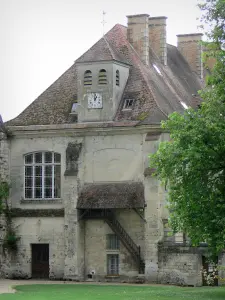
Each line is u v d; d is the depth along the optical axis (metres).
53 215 67.06
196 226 47.97
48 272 67.25
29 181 68.31
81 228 66.00
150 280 62.53
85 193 65.62
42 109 69.44
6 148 68.56
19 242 67.94
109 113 66.06
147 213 63.03
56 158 67.62
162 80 73.56
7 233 68.12
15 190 68.50
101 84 66.44
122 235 64.38
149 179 63.22
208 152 47.31
